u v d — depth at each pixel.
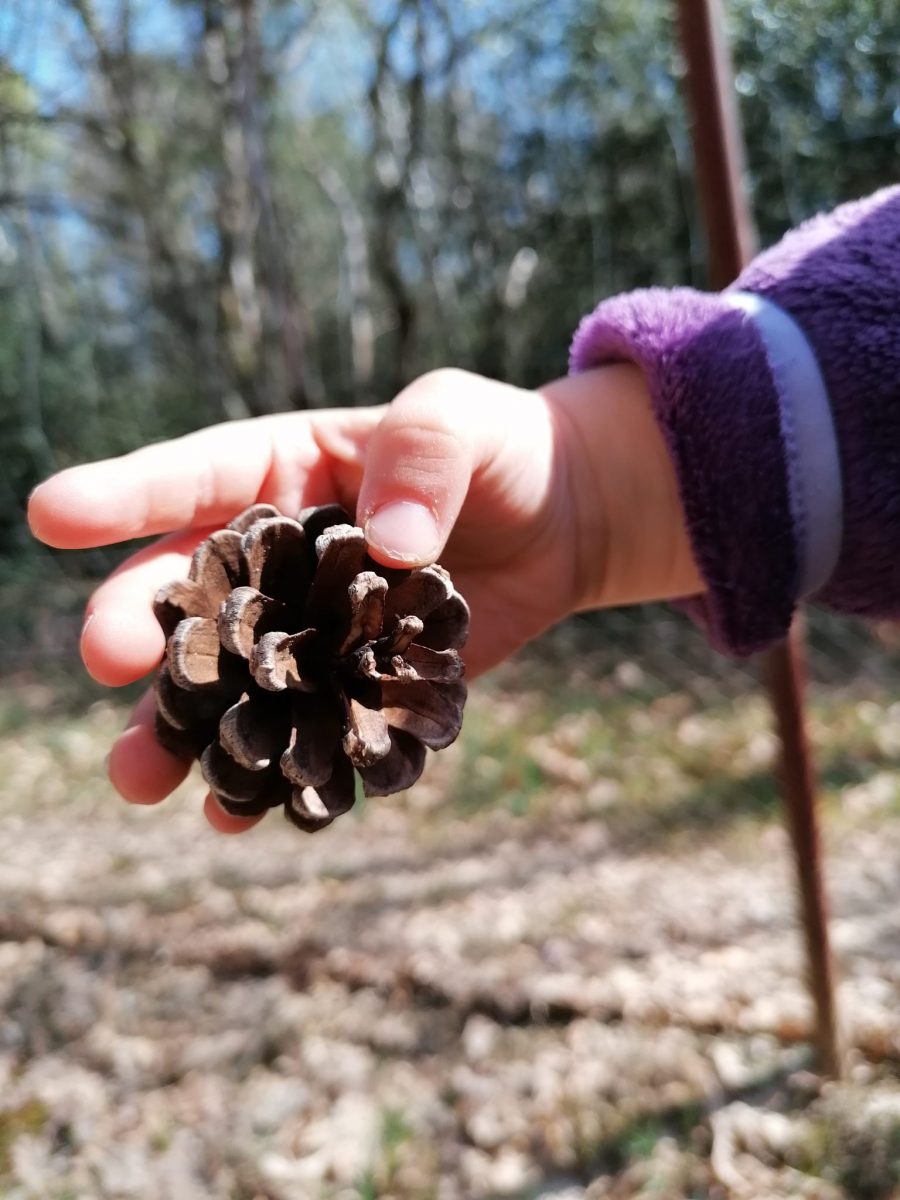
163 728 0.13
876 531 0.15
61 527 0.14
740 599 0.16
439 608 0.13
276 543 0.13
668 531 0.19
